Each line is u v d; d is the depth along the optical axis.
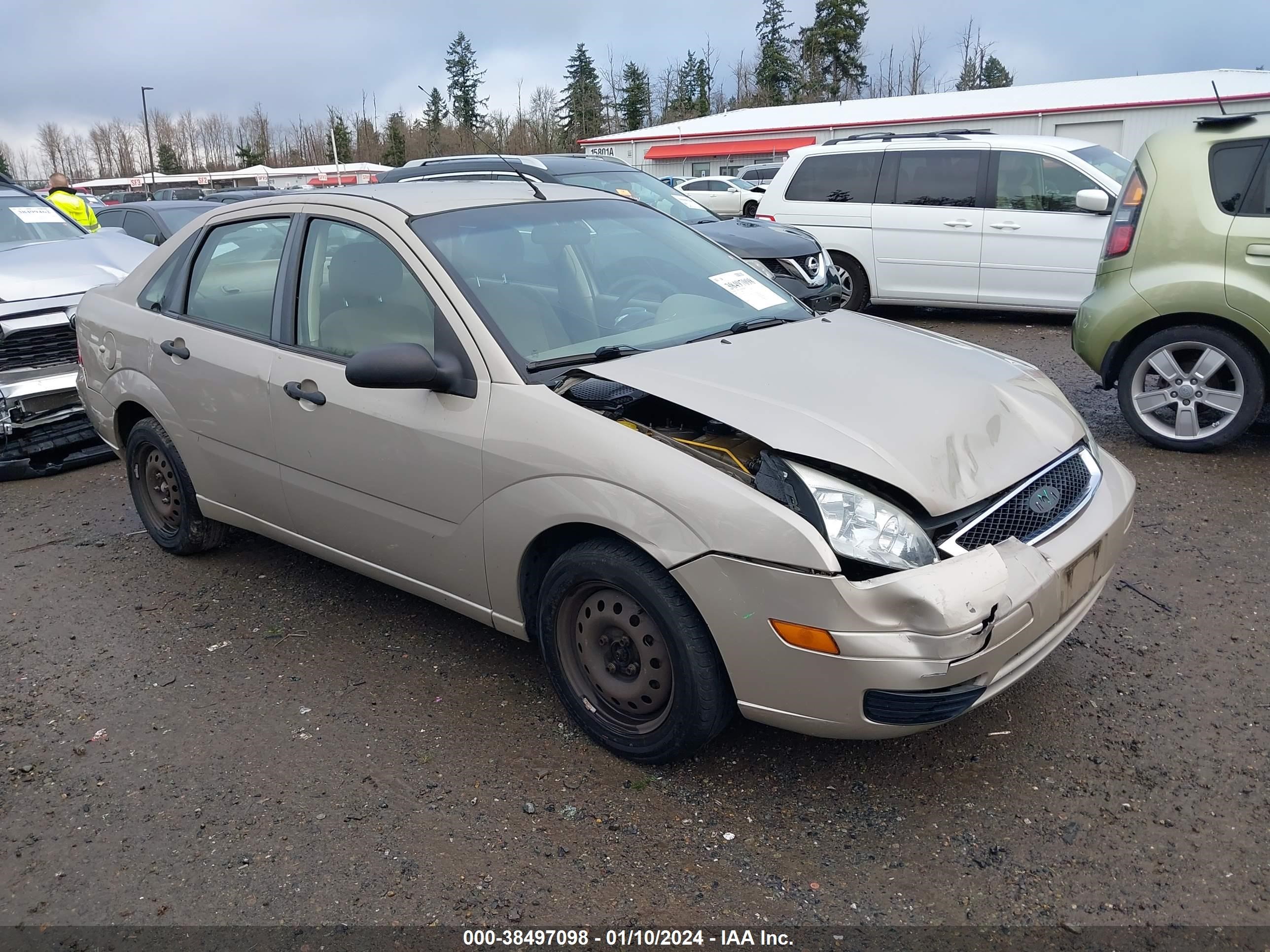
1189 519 4.75
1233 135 5.35
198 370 4.11
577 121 51.56
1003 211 9.67
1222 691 3.33
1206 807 2.78
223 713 3.48
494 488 3.08
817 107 33.88
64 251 6.86
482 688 3.56
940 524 2.60
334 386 3.54
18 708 3.58
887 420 2.78
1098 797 2.84
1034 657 2.76
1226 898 2.46
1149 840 2.66
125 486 6.11
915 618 2.46
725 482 2.63
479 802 2.93
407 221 3.53
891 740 3.15
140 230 11.44
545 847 2.73
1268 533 4.54
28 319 6.06
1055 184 9.49
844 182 10.51
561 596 3.04
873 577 2.51
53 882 2.70
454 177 9.14
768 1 62.59
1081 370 7.88
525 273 3.52
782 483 2.61
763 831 2.77
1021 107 26.47
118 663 3.87
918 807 2.84
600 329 3.43
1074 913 2.43
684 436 2.94
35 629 4.20
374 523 3.55
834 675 2.53
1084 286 9.44
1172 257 5.48
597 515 2.82
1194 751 3.02
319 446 3.63
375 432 3.40
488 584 3.26
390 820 2.87
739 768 3.04
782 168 10.97
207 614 4.25
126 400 4.61
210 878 2.68
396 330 3.43
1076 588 2.87
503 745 3.21
